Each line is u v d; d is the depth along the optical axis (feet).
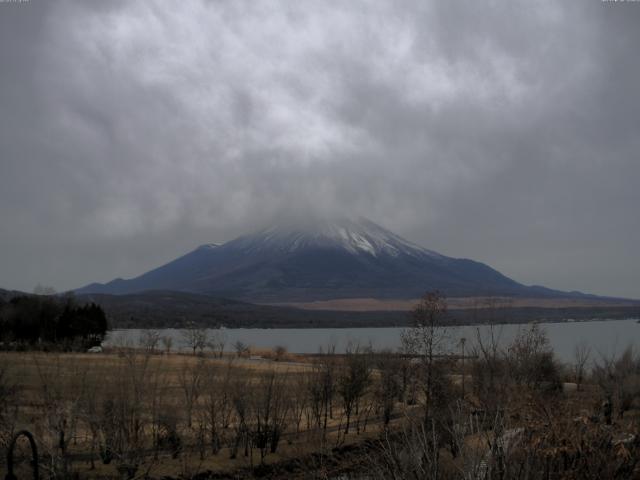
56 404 75.87
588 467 32.07
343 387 118.11
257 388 115.96
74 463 76.69
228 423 102.22
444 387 83.61
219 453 92.12
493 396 50.31
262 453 89.15
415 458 32.76
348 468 64.44
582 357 166.91
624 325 526.57
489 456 33.19
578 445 31.71
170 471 79.97
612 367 143.43
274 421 97.09
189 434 97.60
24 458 62.80
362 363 125.49
